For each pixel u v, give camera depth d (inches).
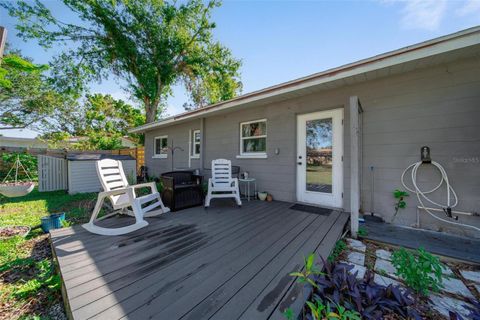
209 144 233.5
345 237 104.1
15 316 59.0
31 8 350.3
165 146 315.3
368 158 129.0
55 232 99.8
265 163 182.5
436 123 109.2
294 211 137.5
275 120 175.0
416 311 53.4
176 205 140.7
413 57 98.0
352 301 53.2
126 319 45.8
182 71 469.1
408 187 116.8
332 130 145.3
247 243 87.1
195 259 73.4
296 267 67.8
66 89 402.3
